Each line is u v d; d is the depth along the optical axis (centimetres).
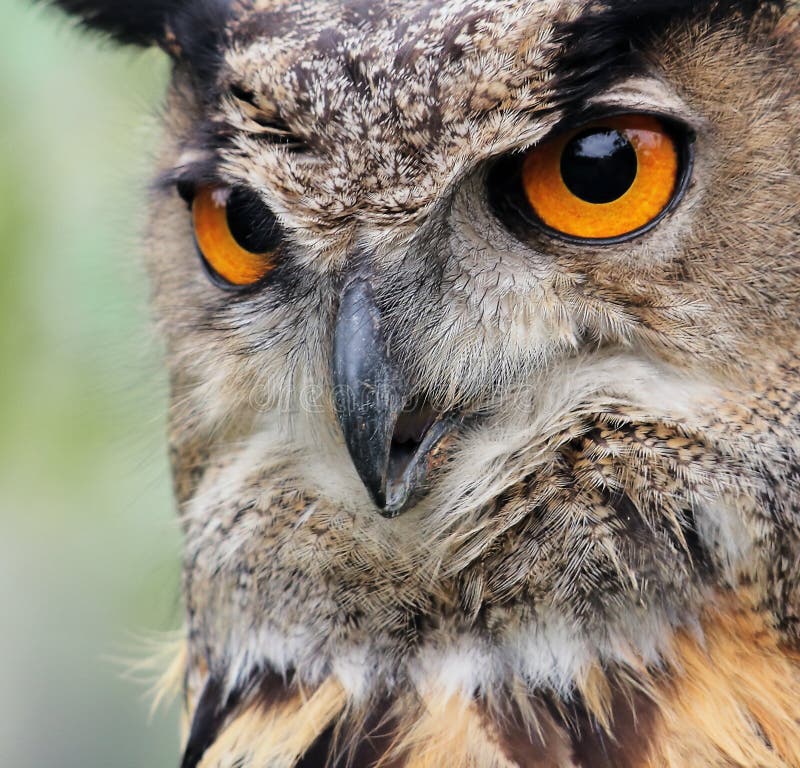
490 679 180
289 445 182
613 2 178
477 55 178
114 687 236
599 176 179
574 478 179
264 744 181
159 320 184
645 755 179
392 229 179
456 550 180
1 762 228
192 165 181
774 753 179
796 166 179
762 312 179
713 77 179
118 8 188
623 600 179
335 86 179
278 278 181
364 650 181
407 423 181
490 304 179
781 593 179
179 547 187
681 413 179
